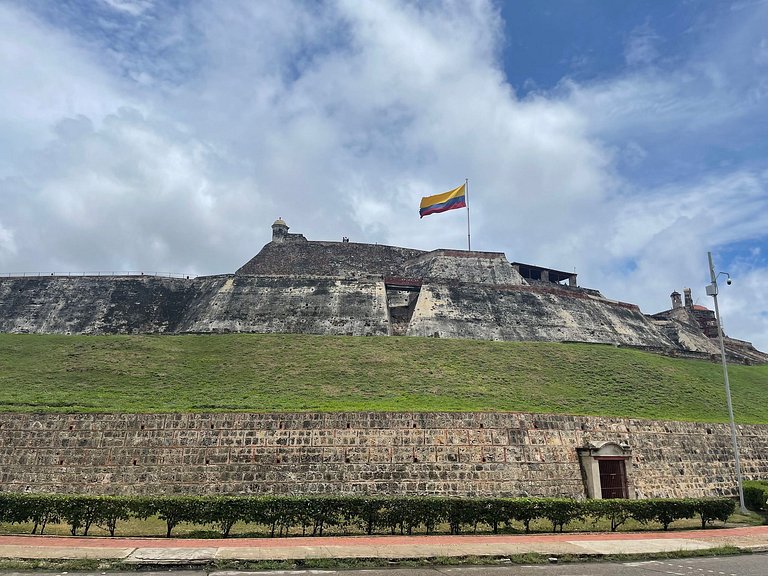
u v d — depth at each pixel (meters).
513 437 26.28
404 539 18.02
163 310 51.06
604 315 57.69
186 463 24.64
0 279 53.53
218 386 33.34
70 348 39.94
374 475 24.83
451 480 25.09
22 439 25.02
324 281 53.72
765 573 14.88
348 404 29.39
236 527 19.97
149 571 13.85
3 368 35.38
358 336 45.19
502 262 63.91
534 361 41.19
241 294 51.53
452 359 40.28
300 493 24.25
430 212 61.75
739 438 30.55
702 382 41.62
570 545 17.61
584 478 26.25
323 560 14.73
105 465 24.59
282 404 29.44
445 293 53.53
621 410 33.22
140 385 33.16
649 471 27.39
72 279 53.78
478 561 15.41
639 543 18.42
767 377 46.69
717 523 23.80
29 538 17.03
